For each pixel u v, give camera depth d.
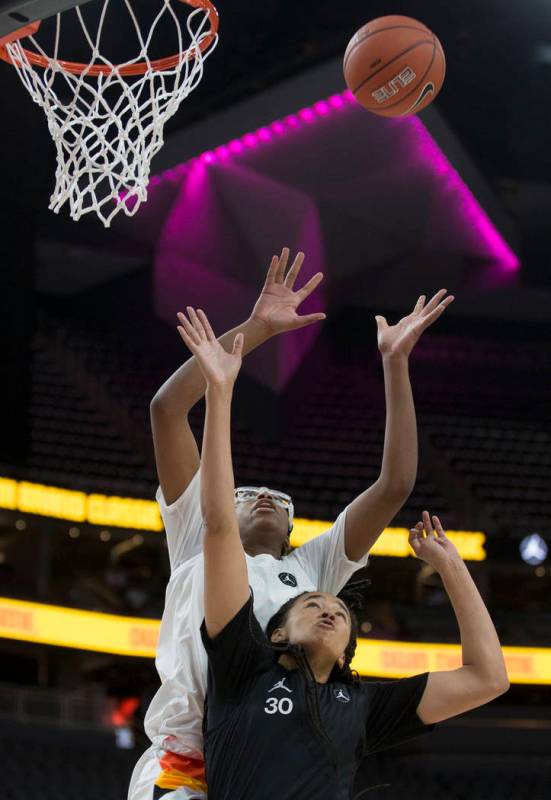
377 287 28.06
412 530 4.00
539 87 27.64
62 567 23.11
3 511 19.31
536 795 19.62
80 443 23.70
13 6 4.70
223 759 3.46
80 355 26.11
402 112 5.02
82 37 17.55
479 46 26.73
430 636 21.00
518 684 20.72
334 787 3.41
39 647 18.86
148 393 25.61
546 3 25.58
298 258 4.38
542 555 22.28
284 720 3.47
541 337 29.09
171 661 3.97
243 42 25.70
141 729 19.72
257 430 25.86
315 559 4.29
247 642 3.56
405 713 3.69
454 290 28.11
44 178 24.48
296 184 25.16
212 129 24.33
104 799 17.25
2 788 16.66
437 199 25.58
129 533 20.56
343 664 3.76
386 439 4.22
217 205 25.42
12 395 22.70
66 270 26.59
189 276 26.75
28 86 5.36
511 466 25.62
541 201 28.25
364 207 25.83
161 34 20.94
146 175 5.16
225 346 4.23
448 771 20.05
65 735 18.08
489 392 27.92
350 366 28.06
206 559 3.55
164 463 4.26
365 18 26.03
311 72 23.73
